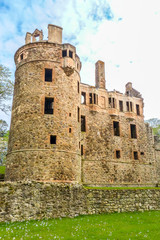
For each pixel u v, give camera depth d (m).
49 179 19.58
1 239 10.05
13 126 22.56
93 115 31.94
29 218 15.49
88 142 30.33
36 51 23.52
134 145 34.91
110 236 11.19
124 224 14.40
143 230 12.78
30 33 26.22
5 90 26.53
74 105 23.53
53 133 21.12
